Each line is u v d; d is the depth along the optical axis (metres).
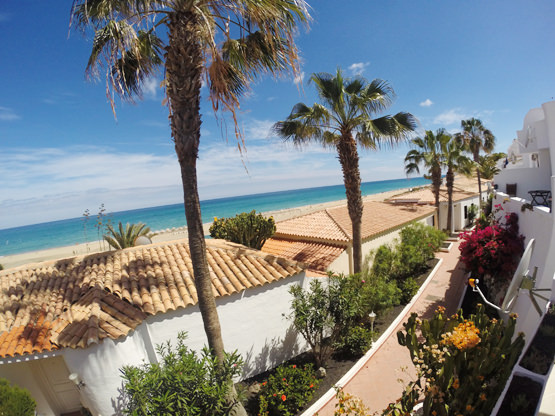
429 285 13.54
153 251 8.91
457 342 3.99
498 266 9.48
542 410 2.90
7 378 6.54
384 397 6.69
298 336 8.46
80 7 4.50
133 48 5.23
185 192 5.46
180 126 5.23
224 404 5.29
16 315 6.39
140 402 4.60
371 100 9.36
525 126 13.08
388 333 9.22
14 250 57.78
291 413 6.13
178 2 4.77
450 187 23.83
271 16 5.01
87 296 6.67
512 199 10.27
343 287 8.01
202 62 5.21
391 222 16.22
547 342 3.56
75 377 5.46
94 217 115.06
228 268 8.05
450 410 4.06
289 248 14.16
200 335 6.84
